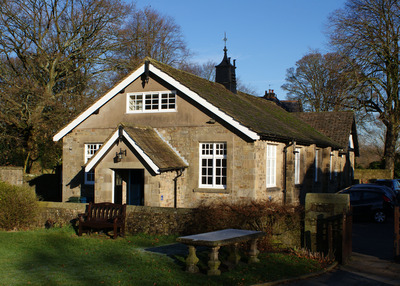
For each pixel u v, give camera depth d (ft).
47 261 31.76
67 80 96.68
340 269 31.07
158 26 123.13
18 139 85.10
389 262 33.53
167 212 42.32
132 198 57.11
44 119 90.17
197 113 55.88
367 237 45.83
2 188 46.57
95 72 99.35
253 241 31.24
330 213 33.60
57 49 91.56
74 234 42.70
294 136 61.31
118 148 52.34
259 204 36.99
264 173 54.95
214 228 37.86
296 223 35.19
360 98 111.75
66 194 64.49
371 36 99.96
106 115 62.18
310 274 28.91
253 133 50.49
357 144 118.93
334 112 100.73
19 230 46.01
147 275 27.78
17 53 88.53
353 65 102.94
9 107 83.05
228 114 52.29
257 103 78.74
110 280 26.66
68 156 64.64
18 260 32.04
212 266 27.99
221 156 54.75
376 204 57.67
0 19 84.02
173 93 57.67
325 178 80.74
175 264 30.68
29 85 83.76
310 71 148.05
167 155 53.93
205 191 54.60
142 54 119.65
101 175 52.90
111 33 96.68
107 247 36.76
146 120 59.16
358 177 127.54
